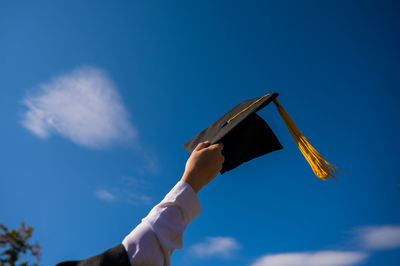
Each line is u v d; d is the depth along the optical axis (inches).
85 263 24.0
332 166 41.8
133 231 25.6
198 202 28.0
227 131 44.6
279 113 44.6
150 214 26.6
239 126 47.0
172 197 27.2
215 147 30.7
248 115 44.3
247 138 46.8
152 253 24.2
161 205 26.8
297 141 43.9
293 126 44.4
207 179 29.3
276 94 44.9
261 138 47.2
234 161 47.4
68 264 23.9
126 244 24.5
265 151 47.5
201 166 29.1
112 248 24.6
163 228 25.3
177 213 26.5
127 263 23.5
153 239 24.7
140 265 23.9
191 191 27.7
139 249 24.1
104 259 23.5
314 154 42.6
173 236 25.5
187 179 28.4
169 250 25.5
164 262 25.0
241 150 46.9
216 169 29.9
